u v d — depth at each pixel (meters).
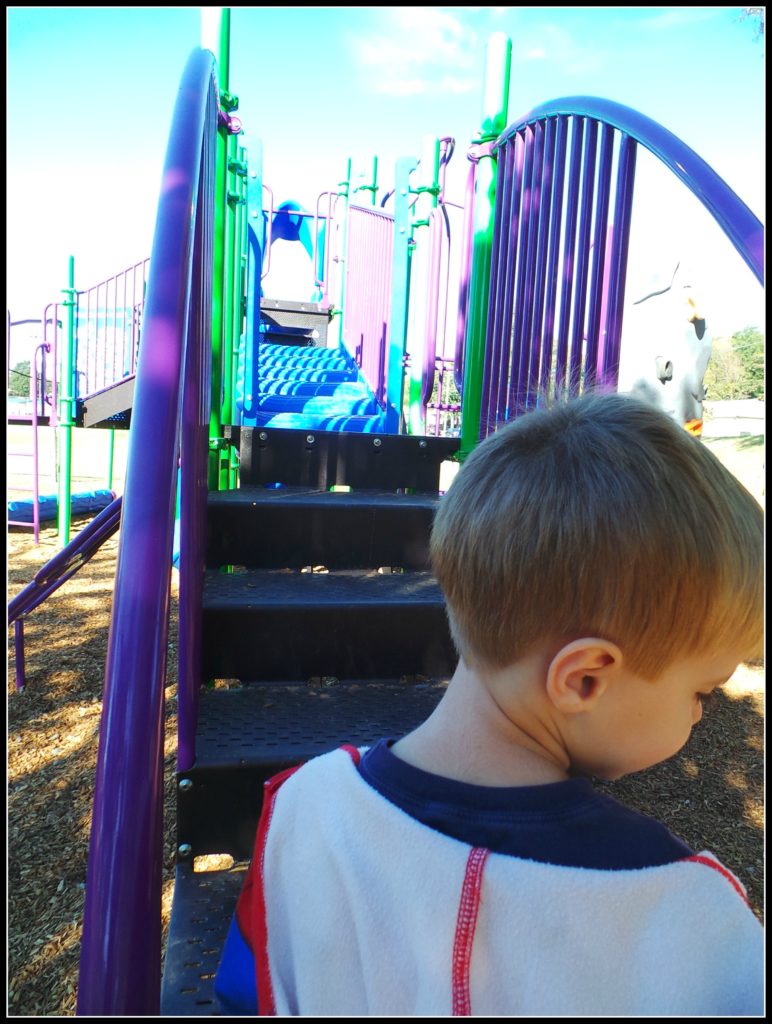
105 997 0.62
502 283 2.69
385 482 2.90
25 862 2.21
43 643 4.19
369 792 0.53
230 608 1.88
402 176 4.73
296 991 0.52
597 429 0.52
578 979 0.42
